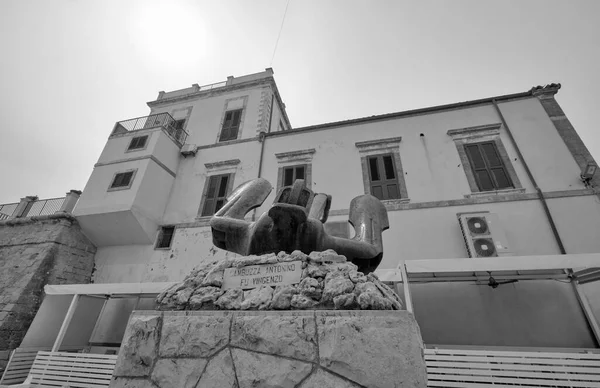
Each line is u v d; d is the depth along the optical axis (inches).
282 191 90.0
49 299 394.0
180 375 63.4
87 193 494.3
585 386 187.9
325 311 63.1
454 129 457.7
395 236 390.3
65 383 267.4
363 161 475.8
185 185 547.8
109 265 478.9
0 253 455.5
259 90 660.7
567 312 299.7
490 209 378.3
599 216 342.0
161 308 77.0
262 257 78.5
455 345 304.7
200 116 657.6
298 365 59.0
